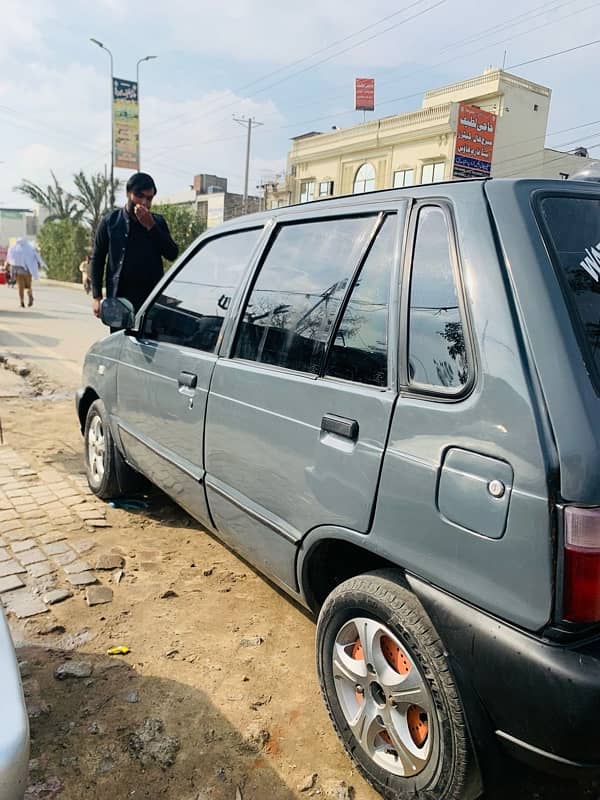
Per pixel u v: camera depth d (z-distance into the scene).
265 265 2.78
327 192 35.41
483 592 1.64
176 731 2.29
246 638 2.87
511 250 1.75
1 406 7.00
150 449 3.45
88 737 2.24
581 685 1.46
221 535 2.97
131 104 31.45
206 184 62.88
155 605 3.10
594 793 2.10
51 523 3.97
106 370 4.08
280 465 2.38
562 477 1.49
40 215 74.25
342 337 2.22
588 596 1.48
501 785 1.75
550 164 30.94
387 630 1.91
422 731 1.88
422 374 1.88
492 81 28.72
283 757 2.20
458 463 1.70
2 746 1.30
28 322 14.84
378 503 1.93
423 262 1.98
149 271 5.38
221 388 2.78
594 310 1.73
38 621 2.92
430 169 29.42
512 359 1.63
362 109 37.12
